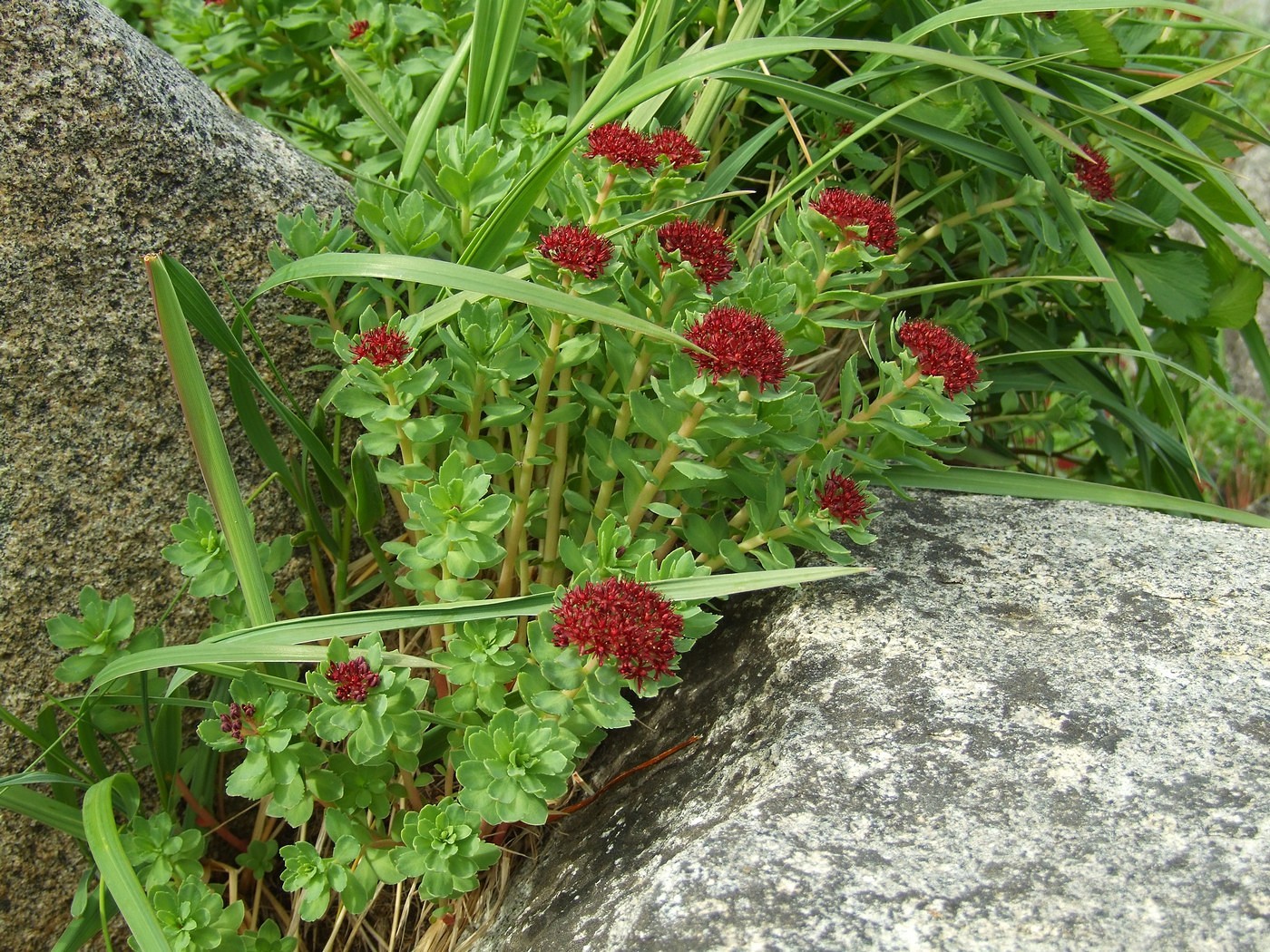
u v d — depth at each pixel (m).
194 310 0.43
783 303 0.44
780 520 0.44
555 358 0.44
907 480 0.50
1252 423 1.01
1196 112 0.58
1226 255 0.62
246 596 0.41
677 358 0.40
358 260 0.40
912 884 0.35
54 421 0.45
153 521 0.48
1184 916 0.33
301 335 0.51
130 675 0.44
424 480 0.43
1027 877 0.34
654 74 0.44
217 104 0.51
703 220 0.56
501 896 0.45
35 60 0.43
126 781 0.42
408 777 0.43
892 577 0.46
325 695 0.39
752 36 0.53
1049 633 0.43
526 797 0.38
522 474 0.46
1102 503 0.52
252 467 0.50
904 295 0.48
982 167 0.56
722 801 0.39
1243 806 0.36
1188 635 0.43
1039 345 0.62
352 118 0.63
